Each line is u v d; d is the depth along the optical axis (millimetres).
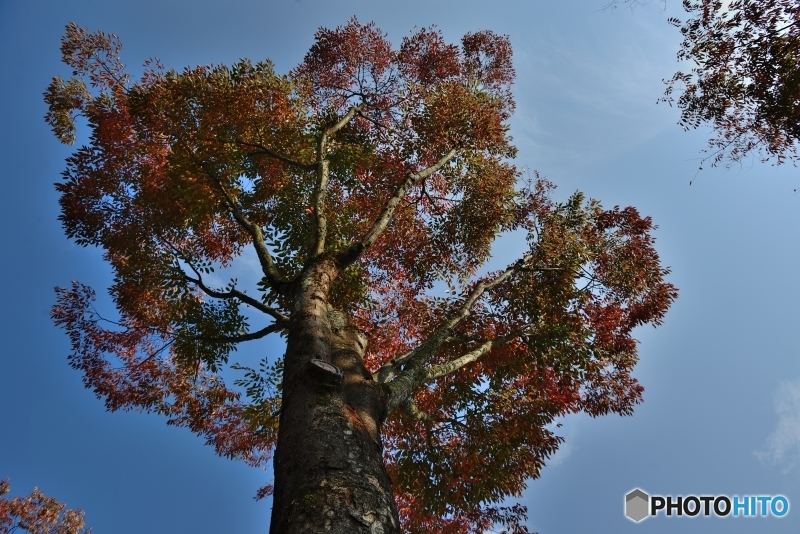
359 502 3891
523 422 8992
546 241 10320
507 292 10414
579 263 10227
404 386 6633
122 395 10523
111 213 9758
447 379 9766
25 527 15125
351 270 10539
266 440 10586
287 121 9961
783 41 8359
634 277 10789
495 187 11781
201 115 8906
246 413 9703
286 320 8273
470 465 8883
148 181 9383
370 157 12219
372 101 14234
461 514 10148
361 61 14391
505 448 8922
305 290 7047
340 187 12062
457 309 10289
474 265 12273
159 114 8922
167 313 9875
